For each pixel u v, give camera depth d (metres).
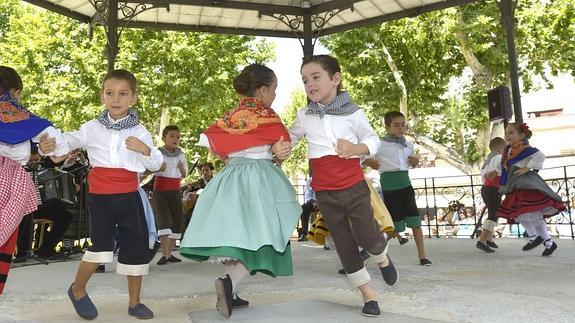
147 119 17.45
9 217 2.58
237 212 2.66
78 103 16.56
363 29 15.30
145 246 2.89
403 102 15.88
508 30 7.91
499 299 3.18
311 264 5.25
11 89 2.78
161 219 5.56
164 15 8.89
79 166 6.81
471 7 14.83
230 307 2.70
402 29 15.05
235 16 9.07
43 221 6.46
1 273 2.63
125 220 2.85
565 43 15.44
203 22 9.27
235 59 17.19
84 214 7.06
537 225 5.60
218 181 2.84
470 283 3.82
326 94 2.93
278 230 2.70
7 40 18.86
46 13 16.89
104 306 3.22
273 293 3.58
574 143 31.11
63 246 6.89
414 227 4.94
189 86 16.67
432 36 15.30
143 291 3.78
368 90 16.28
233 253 2.54
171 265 5.52
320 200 2.92
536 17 14.73
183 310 3.05
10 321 2.79
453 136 18.50
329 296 3.44
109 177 2.82
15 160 2.72
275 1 8.73
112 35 7.80
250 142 2.87
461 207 12.68
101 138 2.86
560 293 3.37
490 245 6.34
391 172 4.97
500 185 5.83
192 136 18.77
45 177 6.11
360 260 2.85
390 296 3.36
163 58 16.48
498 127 15.97
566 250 5.92
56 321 2.79
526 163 5.61
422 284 3.81
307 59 2.98
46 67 16.97
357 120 2.87
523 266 4.69
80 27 16.72
